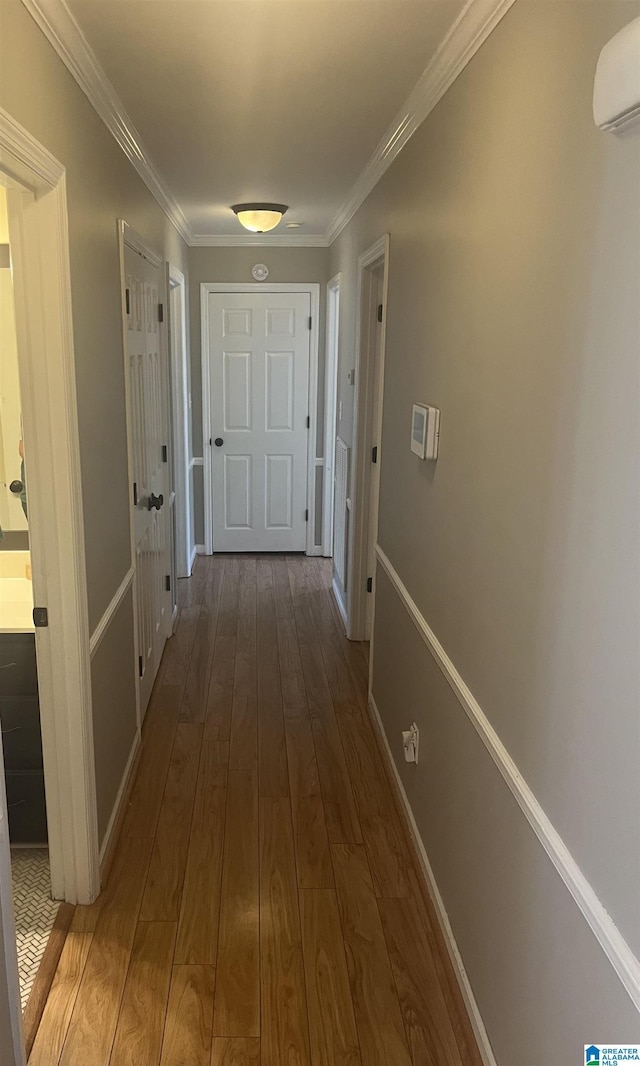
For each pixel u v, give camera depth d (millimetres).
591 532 1136
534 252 1358
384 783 2859
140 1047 1734
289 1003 1862
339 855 2432
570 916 1214
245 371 5559
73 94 1924
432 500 2203
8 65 1435
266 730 3232
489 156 1631
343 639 4270
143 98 2352
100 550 2277
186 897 2221
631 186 1001
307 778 2875
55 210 1742
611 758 1077
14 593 2414
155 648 3641
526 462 1406
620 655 1048
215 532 5891
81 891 2168
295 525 5910
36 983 1888
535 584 1365
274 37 1871
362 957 2012
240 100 2365
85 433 2064
